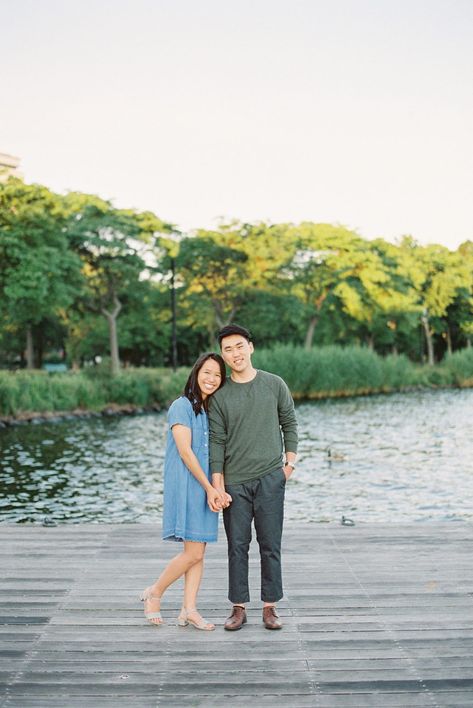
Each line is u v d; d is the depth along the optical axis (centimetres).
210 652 421
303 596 520
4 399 2802
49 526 741
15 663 406
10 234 3184
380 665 402
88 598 518
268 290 5166
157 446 2142
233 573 453
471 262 7719
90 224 3997
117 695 367
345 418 2964
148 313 5169
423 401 3906
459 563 602
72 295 3772
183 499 444
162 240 4312
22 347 5347
